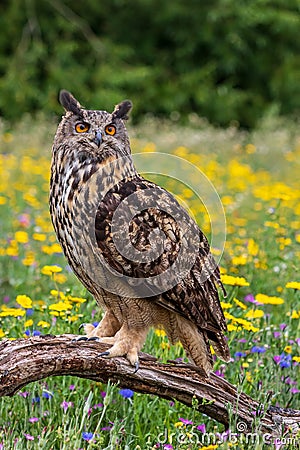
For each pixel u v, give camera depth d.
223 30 41.72
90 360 8.65
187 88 40.41
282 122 32.56
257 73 42.94
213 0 41.81
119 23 42.44
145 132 28.62
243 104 42.06
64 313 10.70
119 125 9.57
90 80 39.03
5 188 21.16
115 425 8.62
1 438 8.54
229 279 11.58
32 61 38.25
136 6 42.25
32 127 28.50
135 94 39.97
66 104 9.55
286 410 9.39
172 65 42.25
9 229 17.64
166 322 9.22
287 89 42.22
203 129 31.05
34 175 23.14
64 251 9.41
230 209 18.83
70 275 14.41
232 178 23.52
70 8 41.72
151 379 8.90
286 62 42.56
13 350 8.34
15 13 40.22
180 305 9.01
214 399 9.09
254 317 11.17
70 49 38.59
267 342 11.19
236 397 9.19
